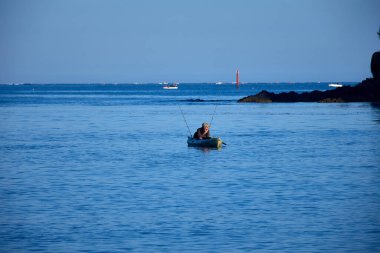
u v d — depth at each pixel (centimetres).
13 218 4978
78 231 4566
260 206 5369
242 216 5003
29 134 12962
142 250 4106
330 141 10975
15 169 7775
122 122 16388
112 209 5288
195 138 10350
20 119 17812
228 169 7662
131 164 8206
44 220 4903
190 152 9562
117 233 4506
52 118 18200
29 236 4441
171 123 15962
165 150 9869
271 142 10925
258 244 4225
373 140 11088
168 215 5047
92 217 4997
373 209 5228
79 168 7844
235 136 12131
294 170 7506
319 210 5197
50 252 4078
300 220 4853
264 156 8969
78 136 12444
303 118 16975
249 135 12331
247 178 6912
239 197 5781
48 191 6166
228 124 15250
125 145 10650
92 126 15075
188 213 5109
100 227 4672
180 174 7262
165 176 7119
